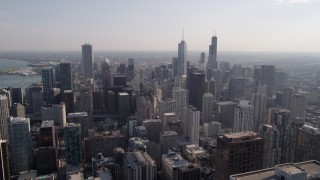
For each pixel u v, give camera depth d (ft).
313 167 390.63
